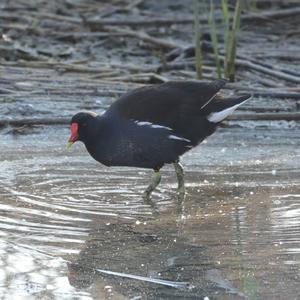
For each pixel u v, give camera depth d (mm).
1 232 12188
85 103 20078
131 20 27344
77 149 17562
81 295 10031
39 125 18781
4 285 10289
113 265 11023
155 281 10453
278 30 27500
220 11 28828
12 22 27469
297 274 10703
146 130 14359
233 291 10195
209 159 16719
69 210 13352
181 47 24219
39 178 15211
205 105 14859
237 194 14328
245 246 11719
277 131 19062
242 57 23156
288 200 13898
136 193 14469
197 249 11641
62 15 28562
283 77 21594
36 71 22594
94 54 24984
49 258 11211
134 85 21328
